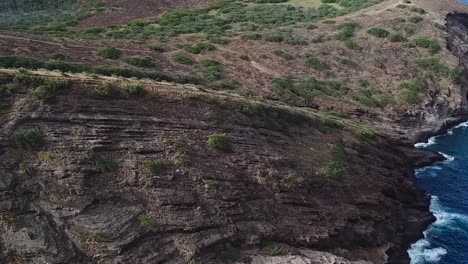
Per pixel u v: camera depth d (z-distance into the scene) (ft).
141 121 106.93
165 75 163.22
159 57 194.59
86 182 91.20
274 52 229.86
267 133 126.82
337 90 213.46
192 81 170.40
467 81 246.88
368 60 240.32
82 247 83.56
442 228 136.46
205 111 119.96
